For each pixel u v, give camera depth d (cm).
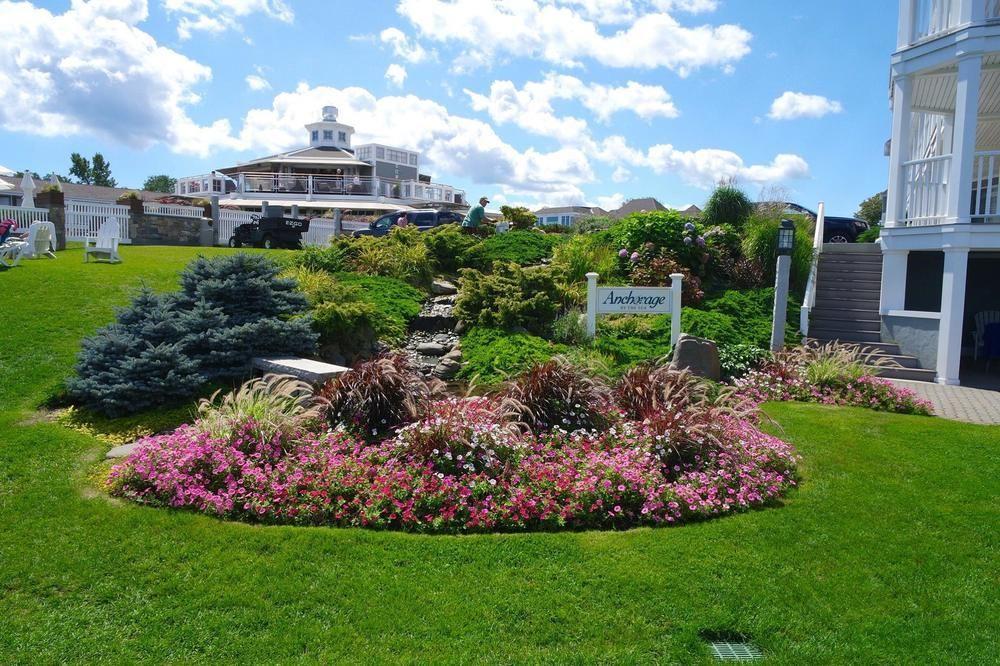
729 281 1511
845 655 367
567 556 462
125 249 1800
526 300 1152
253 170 4722
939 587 437
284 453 599
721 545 486
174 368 780
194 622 384
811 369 1018
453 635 375
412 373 741
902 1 1284
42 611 394
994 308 1472
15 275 1197
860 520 532
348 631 377
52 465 610
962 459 677
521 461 590
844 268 1565
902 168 1305
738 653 369
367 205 3812
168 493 543
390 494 532
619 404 743
